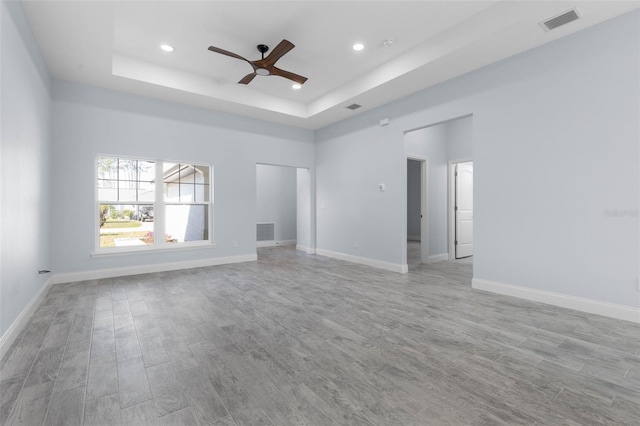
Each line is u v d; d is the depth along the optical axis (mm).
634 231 2742
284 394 1699
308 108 5930
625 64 2770
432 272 4957
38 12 2773
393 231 5090
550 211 3238
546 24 2928
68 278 4191
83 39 3230
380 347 2281
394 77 4141
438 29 3480
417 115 4629
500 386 1776
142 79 4250
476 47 3340
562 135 3145
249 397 1671
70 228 4215
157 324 2715
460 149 6082
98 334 2488
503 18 2990
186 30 3510
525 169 3420
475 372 1930
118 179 4715
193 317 2891
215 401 1635
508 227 3572
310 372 1933
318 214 6844
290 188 8930
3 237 2150
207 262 5449
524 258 3447
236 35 3611
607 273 2885
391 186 5113
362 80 4664
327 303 3332
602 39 2891
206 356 2137
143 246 4848
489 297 3529
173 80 4508
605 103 2879
